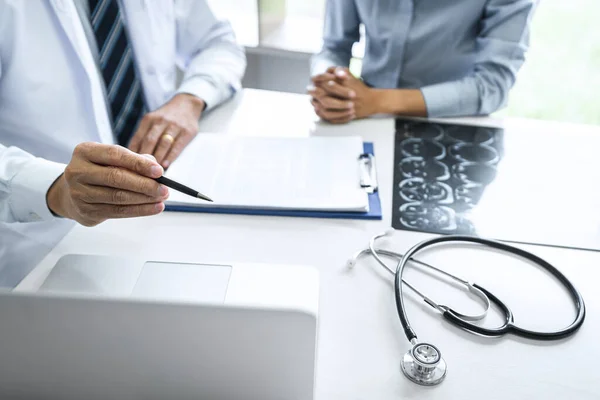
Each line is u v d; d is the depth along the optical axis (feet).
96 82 2.93
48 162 2.30
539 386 1.67
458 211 2.49
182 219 2.42
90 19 2.97
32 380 1.54
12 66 2.61
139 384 1.53
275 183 2.58
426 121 3.33
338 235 2.33
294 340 1.39
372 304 1.97
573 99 8.66
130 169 1.94
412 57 3.89
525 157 2.95
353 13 3.94
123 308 1.36
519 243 2.29
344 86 3.29
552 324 1.89
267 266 1.71
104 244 2.25
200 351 1.44
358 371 1.71
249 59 5.69
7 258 2.73
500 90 3.47
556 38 8.18
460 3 3.58
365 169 2.72
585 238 2.33
